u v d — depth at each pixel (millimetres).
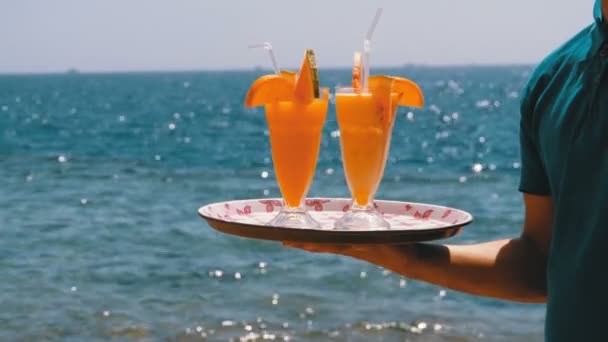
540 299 2439
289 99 2264
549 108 2166
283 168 2281
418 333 8570
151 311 9367
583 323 2035
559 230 2107
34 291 10148
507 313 9195
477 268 2387
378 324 8859
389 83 2209
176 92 119688
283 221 2264
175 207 17359
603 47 2039
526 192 2359
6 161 26984
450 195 19453
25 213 16328
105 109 70375
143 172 24031
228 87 146875
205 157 29203
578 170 2057
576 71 2105
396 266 2371
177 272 11289
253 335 8523
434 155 30125
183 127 46719
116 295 10047
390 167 26078
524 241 2434
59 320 8969
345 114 2215
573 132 2068
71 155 29453
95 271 11305
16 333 8531
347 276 10875
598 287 2012
